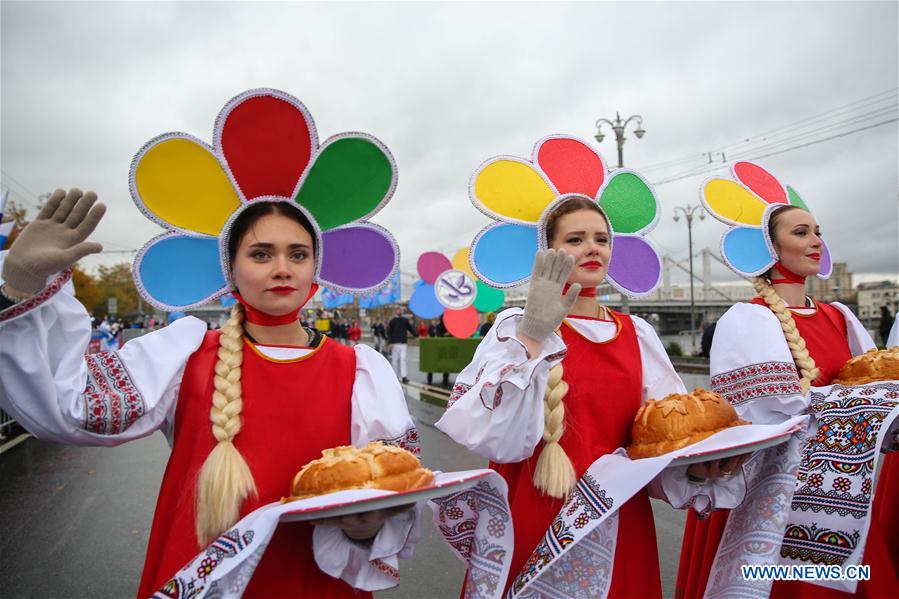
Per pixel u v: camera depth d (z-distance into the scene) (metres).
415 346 30.89
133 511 4.46
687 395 2.00
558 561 1.91
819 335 2.74
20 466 5.86
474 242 2.35
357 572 1.61
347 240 2.08
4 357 1.47
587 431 2.06
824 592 2.27
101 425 1.57
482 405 1.85
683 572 2.61
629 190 2.55
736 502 2.00
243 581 1.39
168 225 1.92
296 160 1.99
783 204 2.92
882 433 2.22
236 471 1.59
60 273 1.53
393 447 1.60
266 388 1.74
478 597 1.80
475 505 1.98
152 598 1.42
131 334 14.61
